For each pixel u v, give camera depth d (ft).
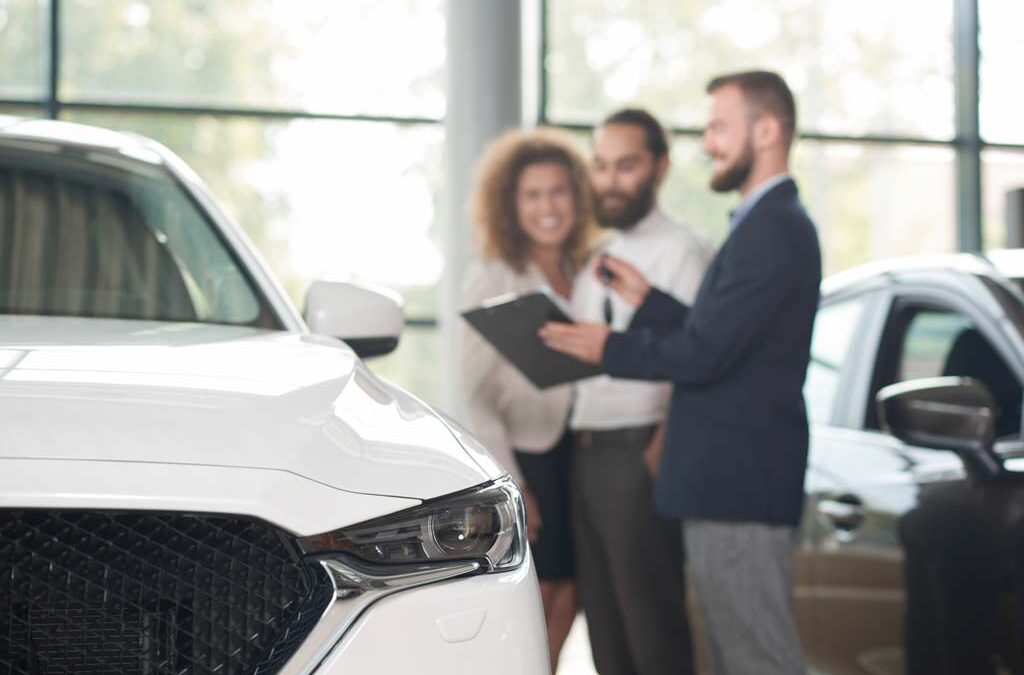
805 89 25.46
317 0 23.66
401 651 4.11
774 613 7.99
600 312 10.21
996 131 26.05
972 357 8.58
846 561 8.75
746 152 8.42
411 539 4.24
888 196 25.90
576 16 24.29
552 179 10.34
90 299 6.75
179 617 4.08
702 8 24.81
